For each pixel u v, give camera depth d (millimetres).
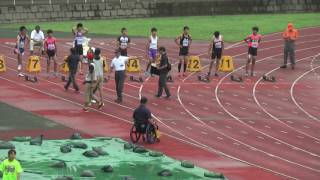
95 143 64250
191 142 67812
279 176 59000
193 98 85688
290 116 80438
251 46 98562
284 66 108125
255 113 80750
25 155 58844
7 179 46156
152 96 85375
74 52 85375
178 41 105562
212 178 55219
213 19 165250
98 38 133375
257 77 100125
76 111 77250
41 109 77500
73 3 164250
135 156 60344
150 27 151000
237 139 70062
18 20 158875
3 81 91312
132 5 169500
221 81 96062
